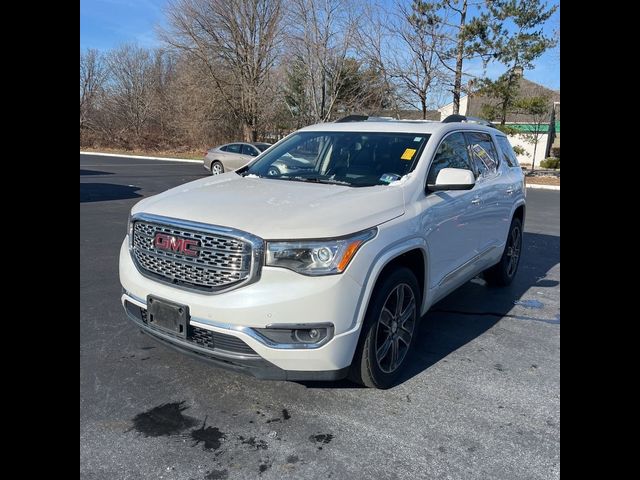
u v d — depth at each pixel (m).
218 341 2.92
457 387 3.54
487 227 4.95
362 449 2.80
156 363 3.70
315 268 2.84
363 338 3.15
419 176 3.78
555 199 16.41
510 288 6.09
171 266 3.08
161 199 3.46
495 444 2.88
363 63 24.56
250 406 3.19
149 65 43.16
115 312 4.65
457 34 22.41
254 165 4.58
